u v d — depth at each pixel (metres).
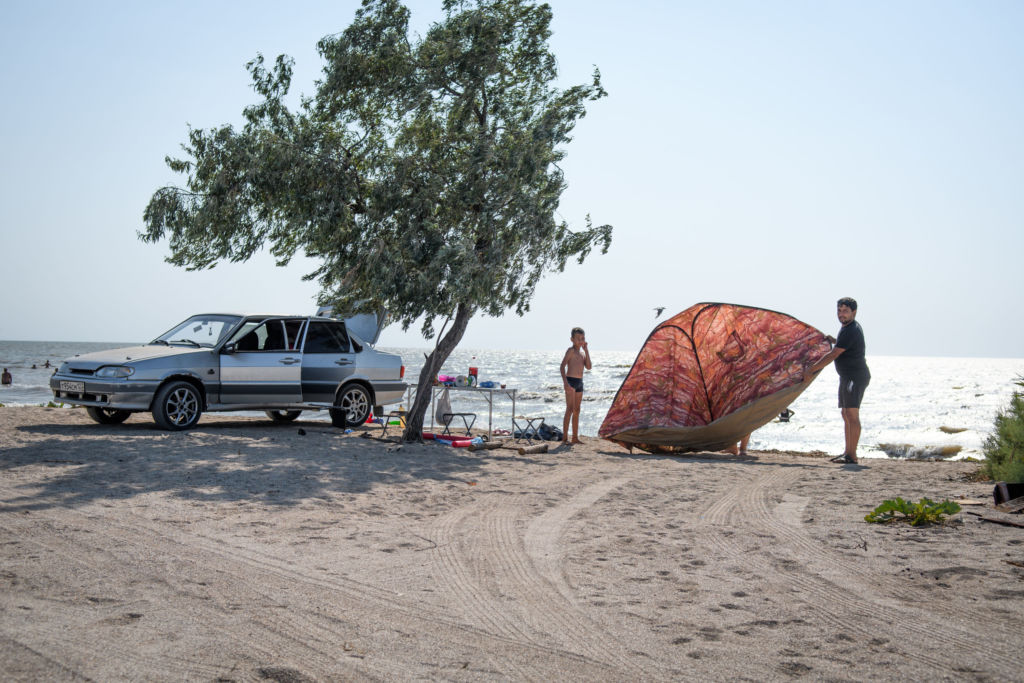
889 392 73.75
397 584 4.83
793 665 3.60
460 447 12.41
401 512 7.12
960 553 5.70
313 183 12.27
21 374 56.47
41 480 7.57
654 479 9.69
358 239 12.78
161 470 8.44
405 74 12.62
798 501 8.11
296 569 5.05
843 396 12.07
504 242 12.76
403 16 12.75
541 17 13.42
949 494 8.51
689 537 6.32
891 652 3.77
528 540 6.14
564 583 4.95
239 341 12.74
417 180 12.80
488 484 8.94
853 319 12.06
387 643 3.81
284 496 7.49
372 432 13.80
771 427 31.06
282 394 13.08
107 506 6.61
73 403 11.84
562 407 42.88
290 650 3.66
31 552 5.08
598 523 6.85
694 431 12.99
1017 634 4.02
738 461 12.20
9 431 11.11
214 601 4.32
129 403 11.52
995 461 9.69
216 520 6.34
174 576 4.75
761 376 13.12
